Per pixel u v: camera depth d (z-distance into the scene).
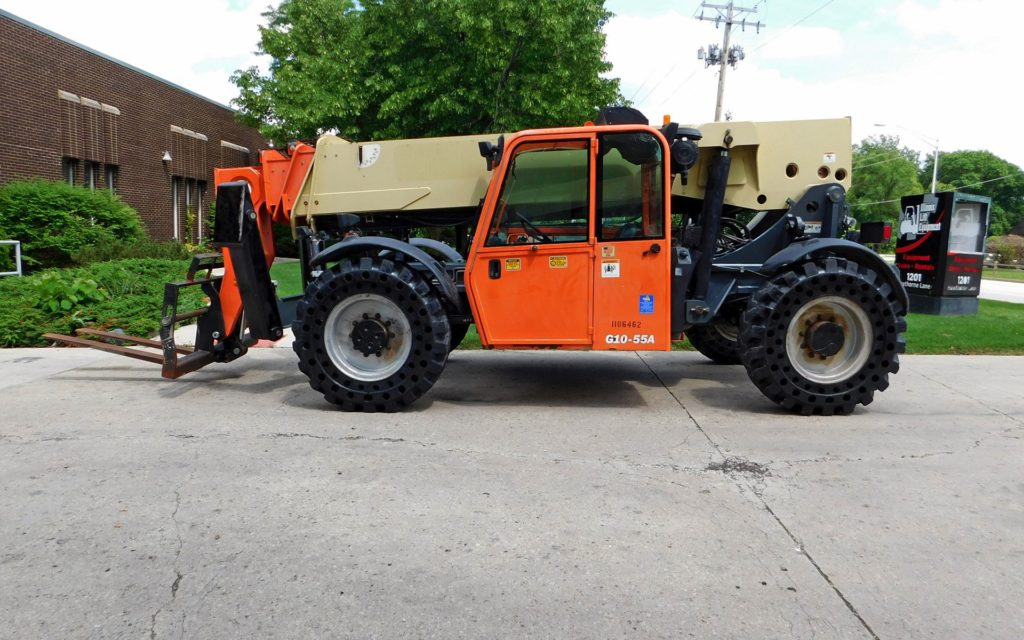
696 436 4.84
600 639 2.48
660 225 5.27
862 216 71.19
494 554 3.09
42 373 6.88
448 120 16.14
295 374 6.90
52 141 16.86
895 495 3.80
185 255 17.25
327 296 5.36
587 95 17.17
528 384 6.47
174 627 2.53
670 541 3.23
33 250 15.05
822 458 4.39
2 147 15.38
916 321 10.16
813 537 3.29
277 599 2.72
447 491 3.80
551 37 15.19
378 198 6.04
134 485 3.85
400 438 4.75
